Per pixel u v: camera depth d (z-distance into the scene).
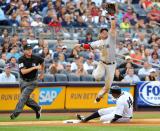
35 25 45.66
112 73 29.92
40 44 42.12
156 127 27.45
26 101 30.53
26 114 34.97
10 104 36.16
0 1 46.81
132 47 45.94
